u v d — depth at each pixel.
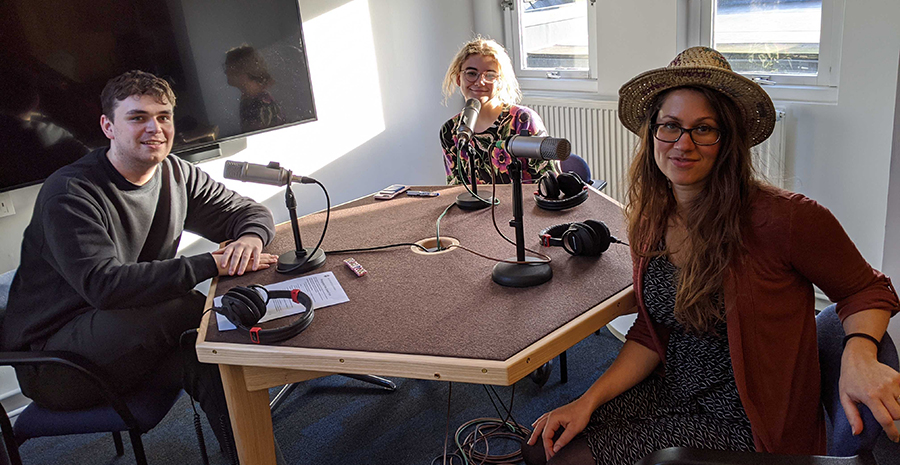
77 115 2.54
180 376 1.89
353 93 3.52
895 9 2.44
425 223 2.20
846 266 1.30
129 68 2.64
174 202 2.13
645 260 1.50
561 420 1.43
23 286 1.91
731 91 1.32
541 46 3.98
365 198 2.57
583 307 1.50
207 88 2.87
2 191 2.40
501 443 2.21
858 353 1.21
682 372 1.47
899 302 1.31
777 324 1.34
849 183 2.76
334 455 2.24
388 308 1.59
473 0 4.01
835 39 2.74
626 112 1.55
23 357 1.64
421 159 3.93
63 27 2.45
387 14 3.58
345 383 2.67
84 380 1.76
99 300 1.77
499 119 2.65
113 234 1.92
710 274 1.34
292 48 3.12
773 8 2.95
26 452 2.38
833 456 1.13
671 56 3.27
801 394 1.34
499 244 1.95
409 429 2.34
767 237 1.32
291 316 1.59
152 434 2.44
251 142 3.18
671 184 1.49
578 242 1.76
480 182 2.70
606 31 3.49
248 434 1.61
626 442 1.38
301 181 1.85
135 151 1.91
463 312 1.53
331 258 1.96
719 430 1.37
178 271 1.82
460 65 2.68
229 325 1.58
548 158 1.50
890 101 2.54
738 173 1.34
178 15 2.73
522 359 1.32
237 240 2.03
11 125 2.39
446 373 1.34
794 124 2.89
